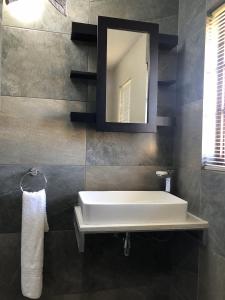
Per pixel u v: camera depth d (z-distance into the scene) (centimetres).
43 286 160
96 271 167
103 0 169
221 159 137
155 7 176
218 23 141
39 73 159
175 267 171
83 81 165
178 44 177
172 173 178
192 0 160
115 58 158
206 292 136
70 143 163
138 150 174
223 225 124
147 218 133
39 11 159
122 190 171
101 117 155
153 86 162
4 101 154
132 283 173
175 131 178
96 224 127
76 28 155
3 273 155
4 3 154
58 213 162
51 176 161
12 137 155
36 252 142
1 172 154
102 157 168
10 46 155
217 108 142
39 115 159
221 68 140
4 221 155
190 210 156
